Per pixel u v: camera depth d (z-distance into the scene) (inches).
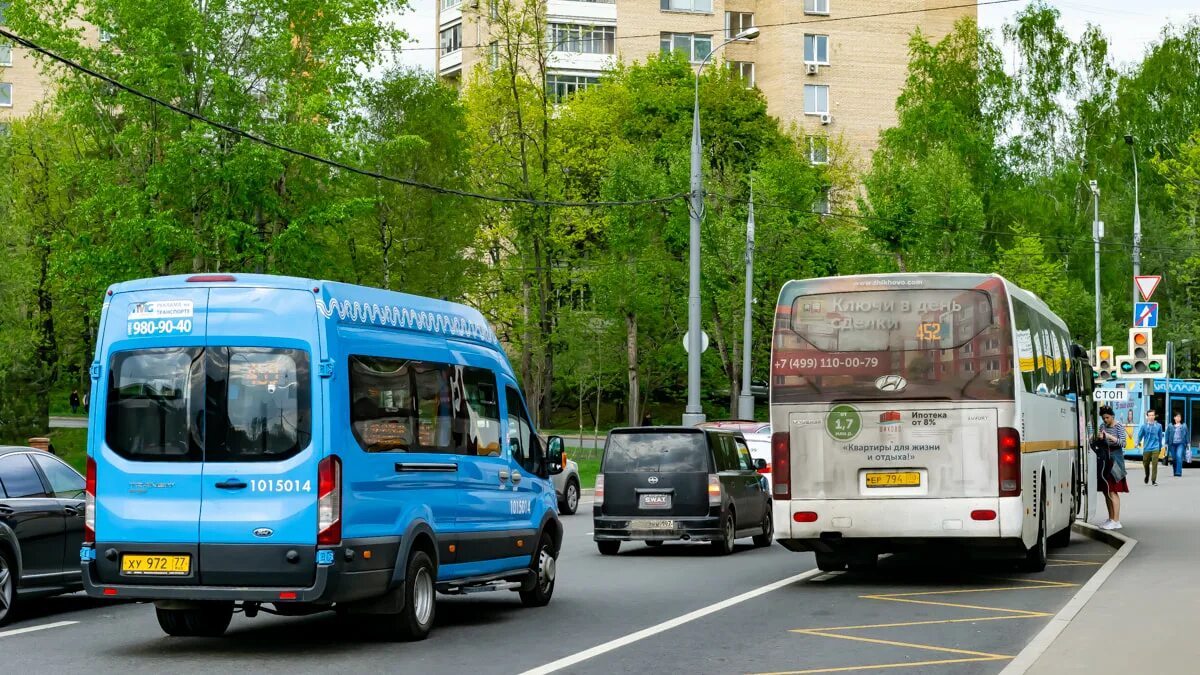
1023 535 625.3
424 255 1994.3
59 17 1609.3
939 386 622.8
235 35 1610.5
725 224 2079.2
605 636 474.0
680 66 2714.1
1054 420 763.4
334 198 1614.2
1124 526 930.1
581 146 2380.7
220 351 438.9
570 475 1199.6
